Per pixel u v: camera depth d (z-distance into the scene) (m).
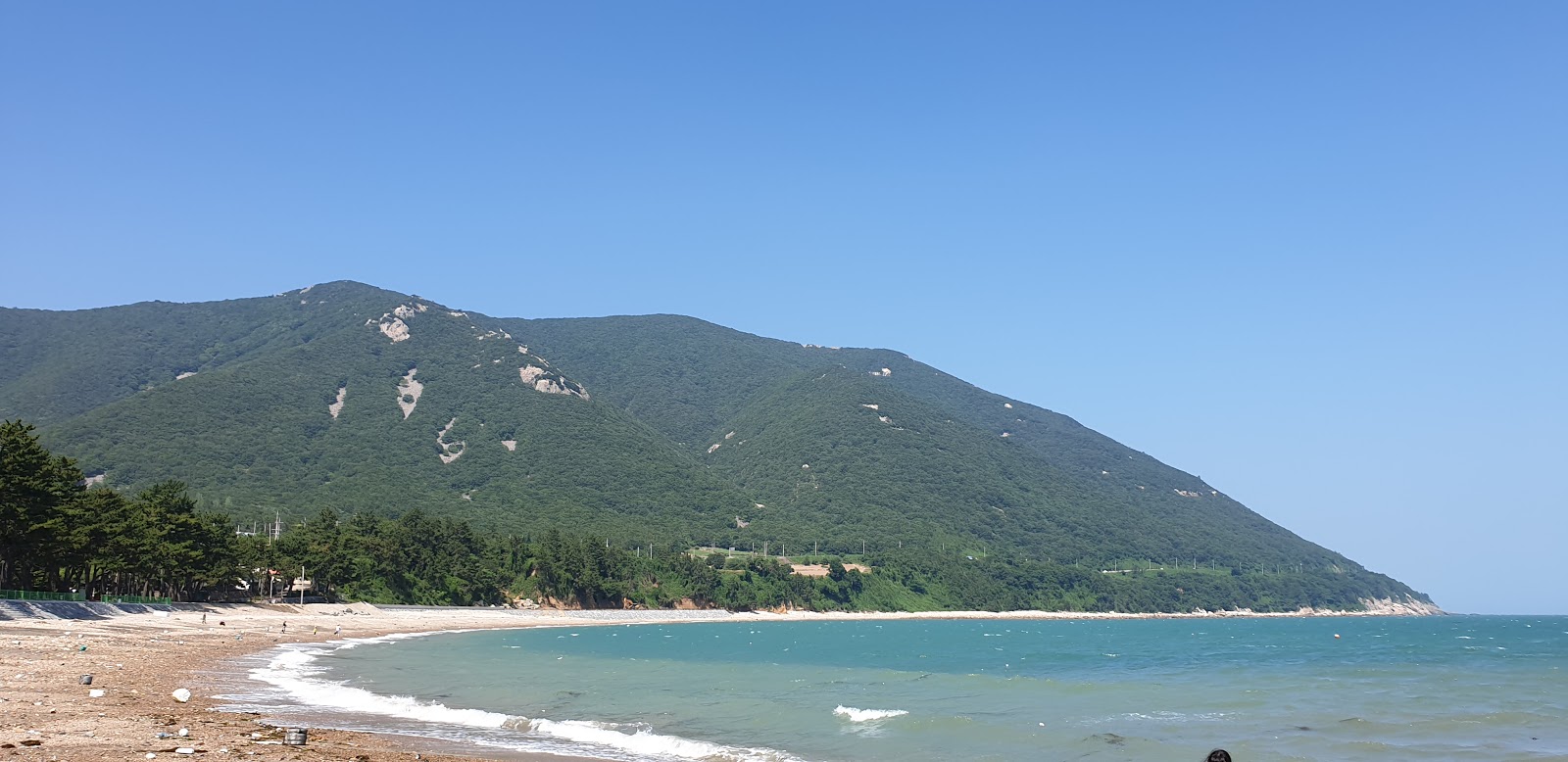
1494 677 84.25
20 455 89.19
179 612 120.38
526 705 54.56
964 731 46.94
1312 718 53.69
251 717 39.19
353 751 32.66
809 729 47.31
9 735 30.36
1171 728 49.41
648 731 45.75
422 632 146.88
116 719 34.84
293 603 158.12
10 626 79.81
